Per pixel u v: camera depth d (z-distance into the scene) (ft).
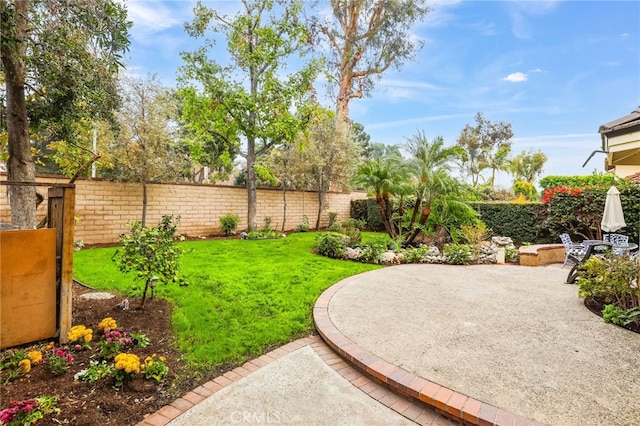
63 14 12.53
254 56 37.32
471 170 77.46
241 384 9.09
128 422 7.41
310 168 44.88
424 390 8.44
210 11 36.88
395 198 34.94
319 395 8.73
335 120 49.08
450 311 14.44
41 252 10.23
